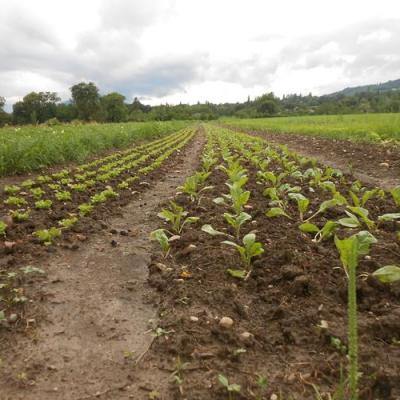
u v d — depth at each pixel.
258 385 2.31
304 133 22.17
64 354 2.67
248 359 2.55
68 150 11.82
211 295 3.29
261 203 6.13
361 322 2.80
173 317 3.03
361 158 11.12
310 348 2.62
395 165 9.45
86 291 3.56
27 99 83.88
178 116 87.06
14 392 2.32
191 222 5.26
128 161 11.88
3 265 4.02
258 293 3.36
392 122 20.30
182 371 2.46
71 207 6.28
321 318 2.89
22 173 9.43
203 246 4.31
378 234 4.40
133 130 20.53
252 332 2.81
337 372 2.37
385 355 2.48
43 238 4.63
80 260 4.28
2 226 4.72
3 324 2.98
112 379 2.42
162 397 2.27
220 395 2.26
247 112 100.31
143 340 2.81
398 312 2.84
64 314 3.17
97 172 9.67
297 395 2.25
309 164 10.28
